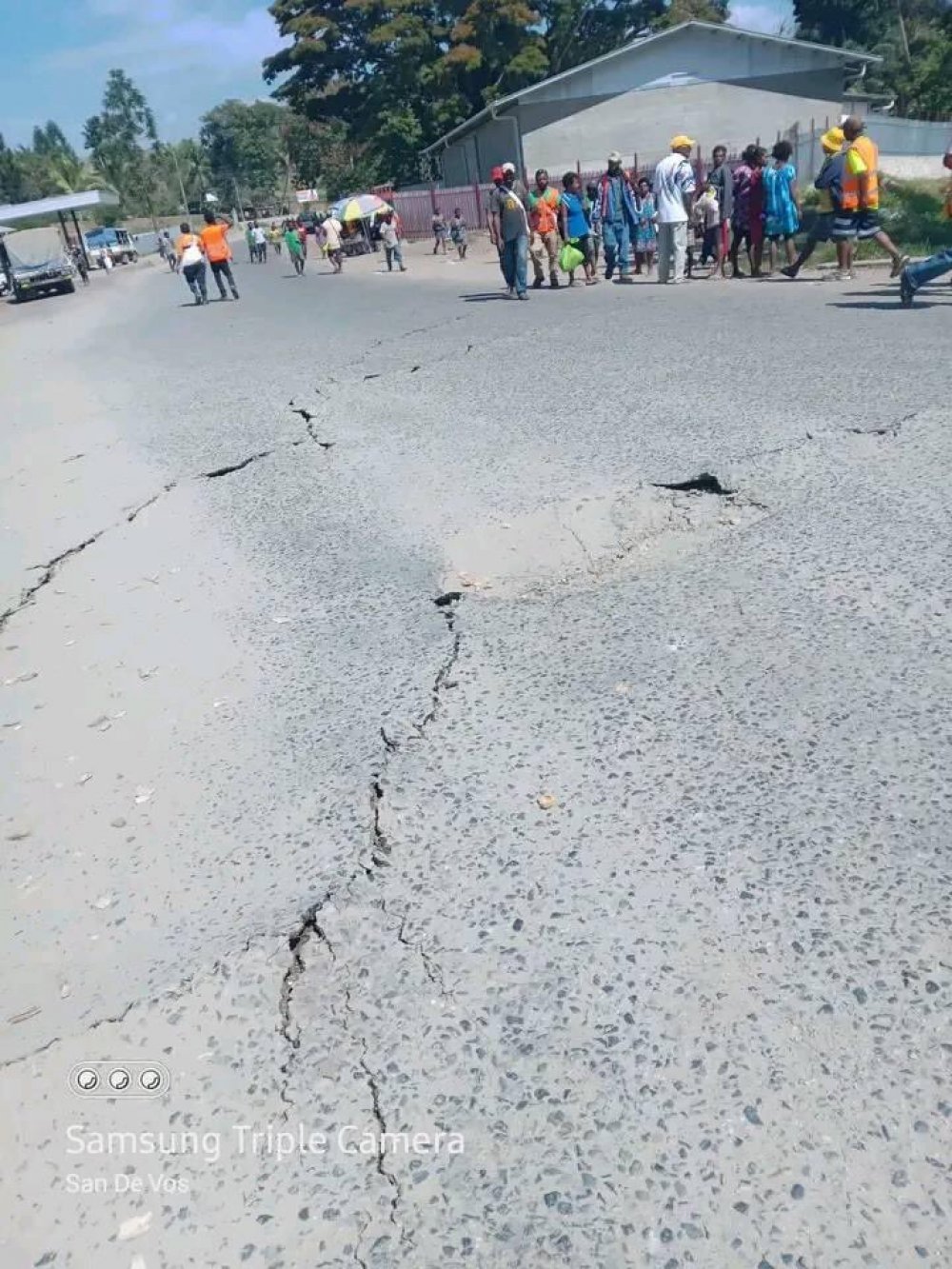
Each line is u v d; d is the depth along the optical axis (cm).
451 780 285
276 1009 219
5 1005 233
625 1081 191
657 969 213
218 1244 175
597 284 1366
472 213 3328
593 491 481
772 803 256
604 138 2928
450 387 758
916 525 401
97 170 10425
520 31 4312
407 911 239
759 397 596
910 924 215
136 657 405
